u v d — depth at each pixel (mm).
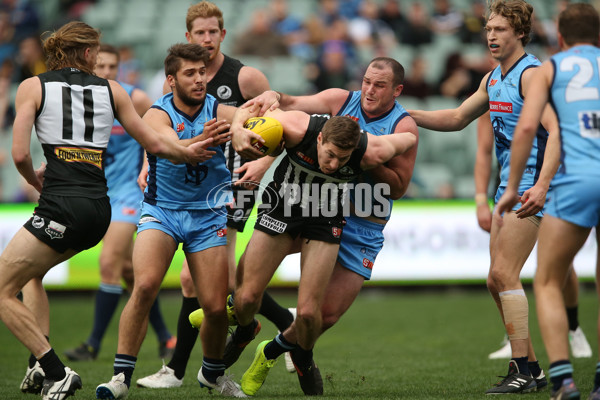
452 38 52312
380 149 15633
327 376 18203
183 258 38688
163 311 36156
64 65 15727
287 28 52500
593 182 13570
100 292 24297
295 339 16844
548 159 16234
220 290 16438
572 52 14336
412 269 39906
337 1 53438
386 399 16094
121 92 15797
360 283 17812
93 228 15344
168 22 54125
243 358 24672
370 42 51562
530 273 40531
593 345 26312
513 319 17125
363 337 29062
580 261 39938
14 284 14914
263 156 15969
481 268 40531
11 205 36969
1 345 27266
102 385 15469
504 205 14289
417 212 40219
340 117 15086
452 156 45500
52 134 15180
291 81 47312
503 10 17766
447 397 16297
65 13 54188
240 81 20469
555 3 54375
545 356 23734
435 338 28625
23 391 16594
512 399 15898
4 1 50062
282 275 39156
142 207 16812
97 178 15492
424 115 19484
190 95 16422
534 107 14141
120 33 52938
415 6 52062
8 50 48188
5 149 43125
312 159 15633
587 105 13938
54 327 31609
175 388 18672
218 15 20266
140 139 15734
